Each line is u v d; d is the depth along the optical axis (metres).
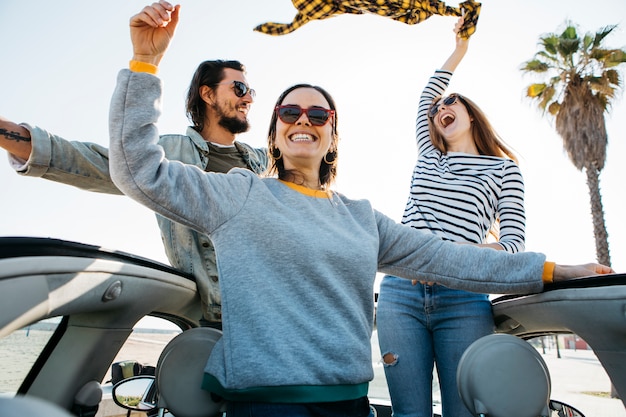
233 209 1.37
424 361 2.04
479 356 1.55
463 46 2.81
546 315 1.70
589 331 1.54
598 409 1.59
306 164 1.63
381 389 2.53
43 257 1.10
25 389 1.53
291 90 1.72
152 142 1.29
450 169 2.30
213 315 1.98
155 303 1.70
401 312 2.07
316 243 1.40
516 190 2.16
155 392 1.72
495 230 2.37
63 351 1.51
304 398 1.23
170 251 2.01
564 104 13.99
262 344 1.26
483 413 1.51
